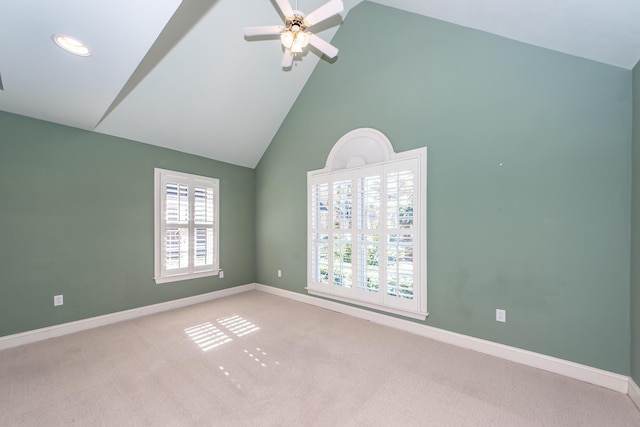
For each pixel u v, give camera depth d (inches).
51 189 109.8
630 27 59.3
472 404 68.2
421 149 108.3
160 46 105.7
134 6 54.0
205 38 112.8
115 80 82.0
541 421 62.5
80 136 117.2
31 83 82.6
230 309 141.9
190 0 100.0
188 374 81.7
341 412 65.5
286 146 167.2
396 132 117.1
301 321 124.3
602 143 76.0
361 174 125.7
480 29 94.9
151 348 98.4
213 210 164.1
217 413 65.3
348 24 135.6
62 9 53.9
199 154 157.8
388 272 116.0
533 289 85.8
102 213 122.5
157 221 139.5
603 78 75.9
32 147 105.9
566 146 80.8
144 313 133.3
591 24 64.4
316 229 146.1
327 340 104.6
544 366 83.4
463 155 99.2
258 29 88.9
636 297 68.8
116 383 77.1
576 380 78.0
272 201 175.9
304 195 156.6
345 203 132.7
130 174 131.0
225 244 170.2
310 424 61.7
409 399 70.2
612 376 74.0
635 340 69.2
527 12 72.8
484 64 95.1
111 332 112.8
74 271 114.7
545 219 84.0
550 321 83.0
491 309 93.1
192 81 123.3
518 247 88.4
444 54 104.2
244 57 127.1
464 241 98.7
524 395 71.6
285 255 167.0
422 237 107.0
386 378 79.5
